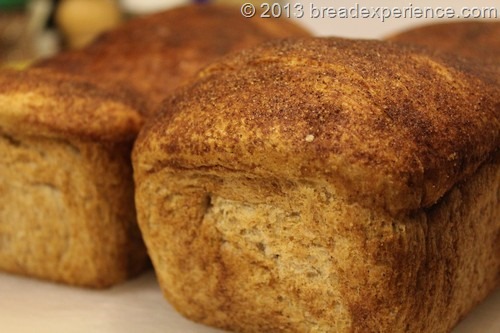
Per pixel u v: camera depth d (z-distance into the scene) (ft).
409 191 1.17
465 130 1.24
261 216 1.27
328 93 1.22
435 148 1.20
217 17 1.79
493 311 1.39
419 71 1.28
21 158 1.48
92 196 1.46
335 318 1.25
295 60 1.29
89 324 1.39
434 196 1.20
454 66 1.34
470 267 1.33
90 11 2.72
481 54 1.57
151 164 1.31
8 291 1.50
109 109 1.45
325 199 1.20
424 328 1.25
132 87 1.57
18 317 1.41
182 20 1.77
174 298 1.39
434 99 1.24
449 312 1.30
